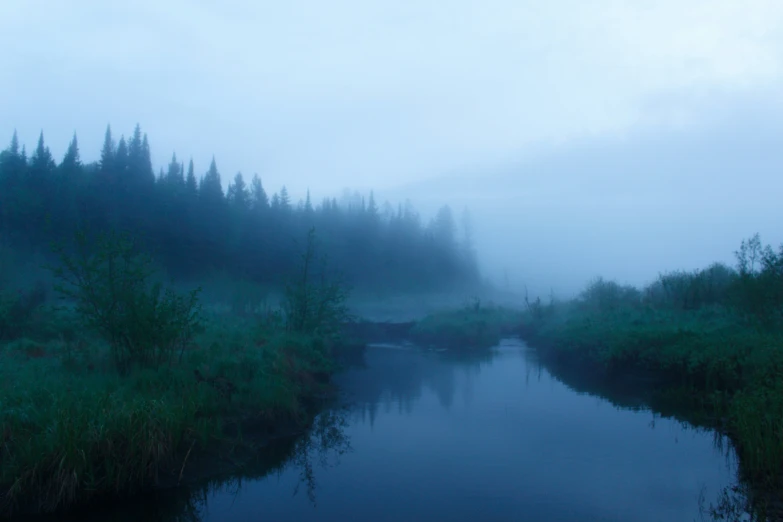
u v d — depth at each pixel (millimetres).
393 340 34344
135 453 7797
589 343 20172
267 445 10281
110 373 10633
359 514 7477
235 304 28594
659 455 9930
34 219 34875
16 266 24234
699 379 14266
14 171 37906
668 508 7586
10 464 7000
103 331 11273
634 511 7520
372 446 10602
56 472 6988
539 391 16188
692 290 23141
